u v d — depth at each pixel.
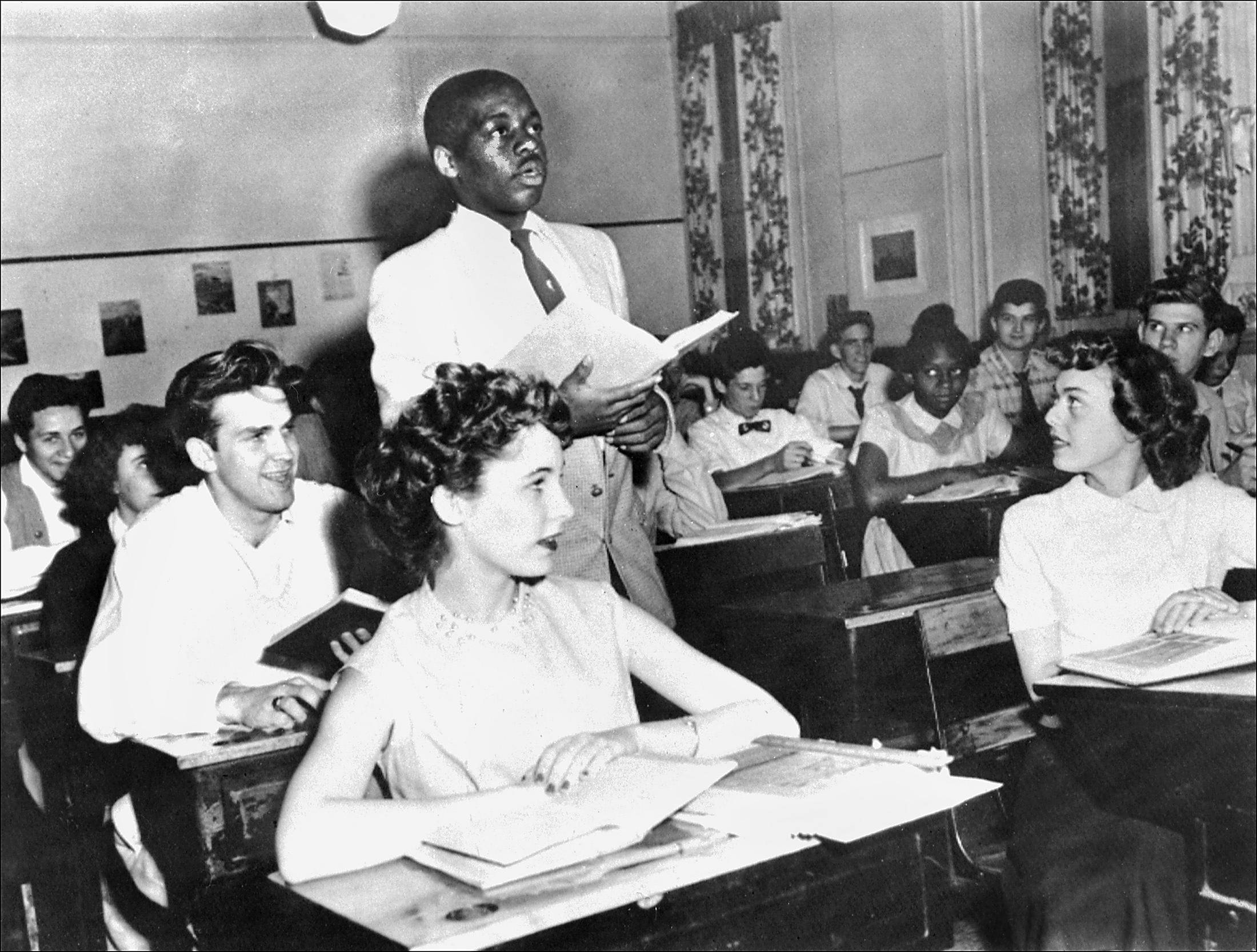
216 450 2.50
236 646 2.49
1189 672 1.95
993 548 4.29
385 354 2.45
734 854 1.26
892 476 4.87
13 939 2.65
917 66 6.12
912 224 6.28
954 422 4.96
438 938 1.13
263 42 6.49
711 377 5.91
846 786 1.42
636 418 2.36
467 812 1.41
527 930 1.15
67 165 6.37
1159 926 1.95
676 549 3.92
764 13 6.84
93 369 6.52
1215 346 3.96
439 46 6.66
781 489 5.07
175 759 2.03
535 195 2.46
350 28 6.48
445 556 1.63
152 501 3.85
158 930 2.39
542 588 1.75
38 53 6.25
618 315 2.66
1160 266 5.12
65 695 2.94
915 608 2.56
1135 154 5.24
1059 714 2.07
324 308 6.70
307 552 2.64
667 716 3.01
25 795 2.96
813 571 4.14
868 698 2.61
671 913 1.28
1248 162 4.78
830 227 6.74
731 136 7.15
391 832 1.39
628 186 7.38
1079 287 5.49
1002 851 2.49
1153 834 1.98
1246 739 1.83
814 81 6.70
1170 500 2.55
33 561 4.70
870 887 1.41
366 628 2.30
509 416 1.57
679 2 7.33
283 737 2.06
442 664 1.61
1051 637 2.55
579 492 2.56
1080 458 2.54
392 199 6.70
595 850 1.27
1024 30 5.66
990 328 5.93
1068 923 1.99
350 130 6.64
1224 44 4.83
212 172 6.55
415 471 1.58
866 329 5.93
